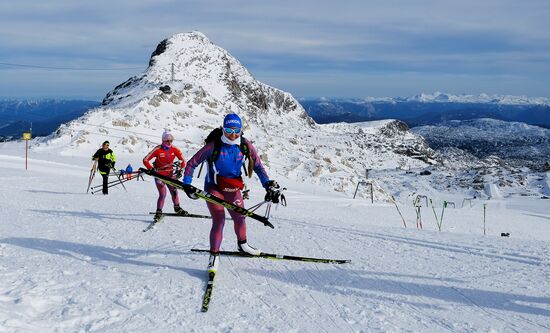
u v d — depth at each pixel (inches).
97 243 267.1
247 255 232.7
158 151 353.7
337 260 244.5
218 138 212.1
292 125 6215.6
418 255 269.7
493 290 201.3
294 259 234.8
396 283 209.9
